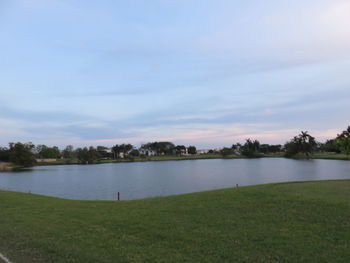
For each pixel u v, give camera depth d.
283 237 7.30
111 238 7.65
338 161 107.12
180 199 13.90
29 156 112.44
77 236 7.86
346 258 5.88
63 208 12.52
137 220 9.65
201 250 6.59
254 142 197.12
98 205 13.43
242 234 7.66
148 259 6.08
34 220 9.96
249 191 14.48
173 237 7.60
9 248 6.88
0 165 107.81
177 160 184.12
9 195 17.41
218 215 9.94
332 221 8.52
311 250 6.36
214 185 40.88
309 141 143.00
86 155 143.62
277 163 105.06
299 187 15.33
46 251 6.64
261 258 6.01
